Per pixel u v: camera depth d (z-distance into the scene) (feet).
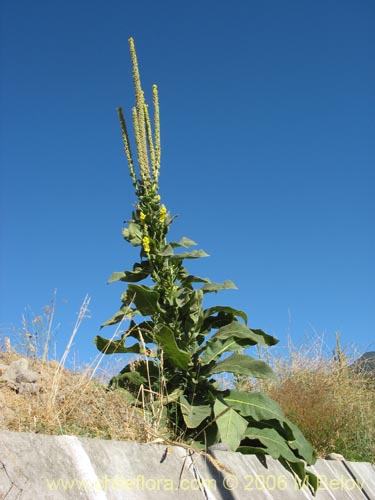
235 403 7.75
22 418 6.11
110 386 8.04
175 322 8.24
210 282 8.58
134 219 8.87
